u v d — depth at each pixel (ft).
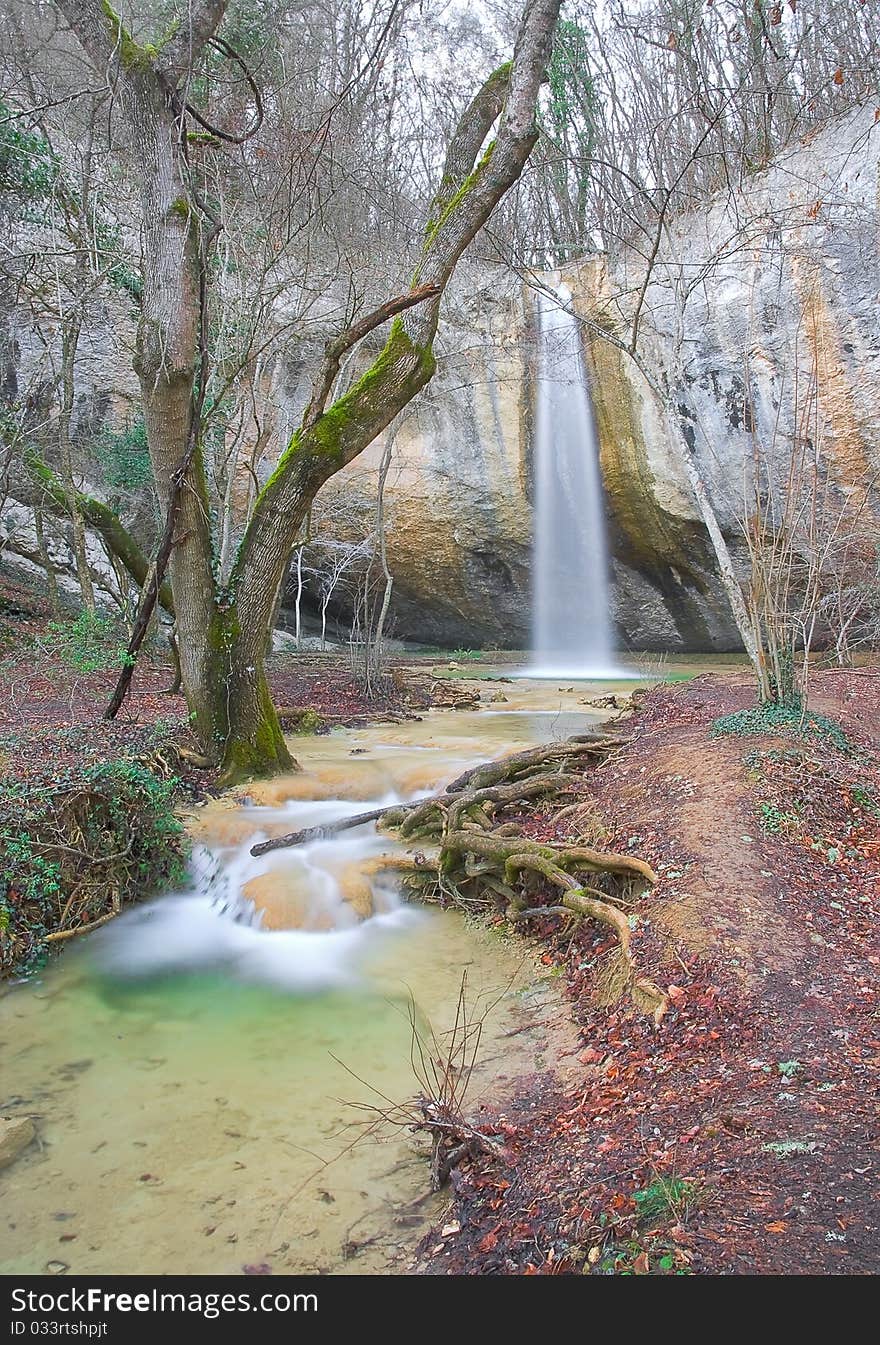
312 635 76.89
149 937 19.65
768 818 18.21
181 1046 14.70
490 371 63.31
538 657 68.03
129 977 17.56
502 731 35.81
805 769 20.44
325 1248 9.55
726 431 54.65
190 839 22.93
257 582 26.99
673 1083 11.20
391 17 32.22
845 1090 9.87
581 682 53.67
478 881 21.08
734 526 56.49
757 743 22.04
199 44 24.26
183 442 25.50
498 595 70.59
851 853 17.74
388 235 47.83
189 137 26.71
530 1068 13.34
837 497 50.08
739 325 51.96
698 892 15.61
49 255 37.11
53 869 19.26
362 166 38.91
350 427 25.85
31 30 37.60
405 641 77.15
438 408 64.90
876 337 47.06
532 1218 8.93
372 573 67.36
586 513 63.46
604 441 60.85
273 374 46.57
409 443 65.77
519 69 24.59
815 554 23.63
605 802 22.02
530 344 61.46
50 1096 13.12
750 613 27.78
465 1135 10.68
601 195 55.77
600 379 60.08
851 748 23.62
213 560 27.32
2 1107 12.80
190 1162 11.37
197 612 27.12
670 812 19.40
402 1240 9.59
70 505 42.65
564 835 21.26
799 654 49.70
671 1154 9.27
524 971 17.28
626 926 15.49
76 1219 10.27
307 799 26.25
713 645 67.72
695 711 29.94
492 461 64.95
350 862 22.16
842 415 48.88
